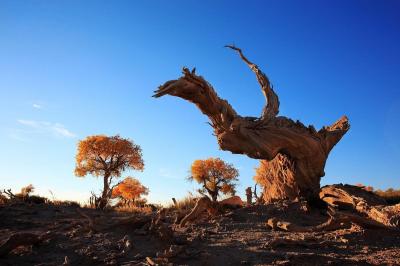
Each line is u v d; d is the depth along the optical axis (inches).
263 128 618.2
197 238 393.7
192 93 587.5
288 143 622.2
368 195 581.0
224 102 612.1
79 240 375.9
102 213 707.4
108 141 1599.4
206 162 1605.6
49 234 379.2
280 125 631.8
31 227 499.5
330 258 318.3
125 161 1616.6
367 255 340.8
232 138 603.2
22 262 314.0
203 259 316.2
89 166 1595.7
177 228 481.4
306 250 351.9
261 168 724.7
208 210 536.4
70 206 887.7
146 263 304.8
